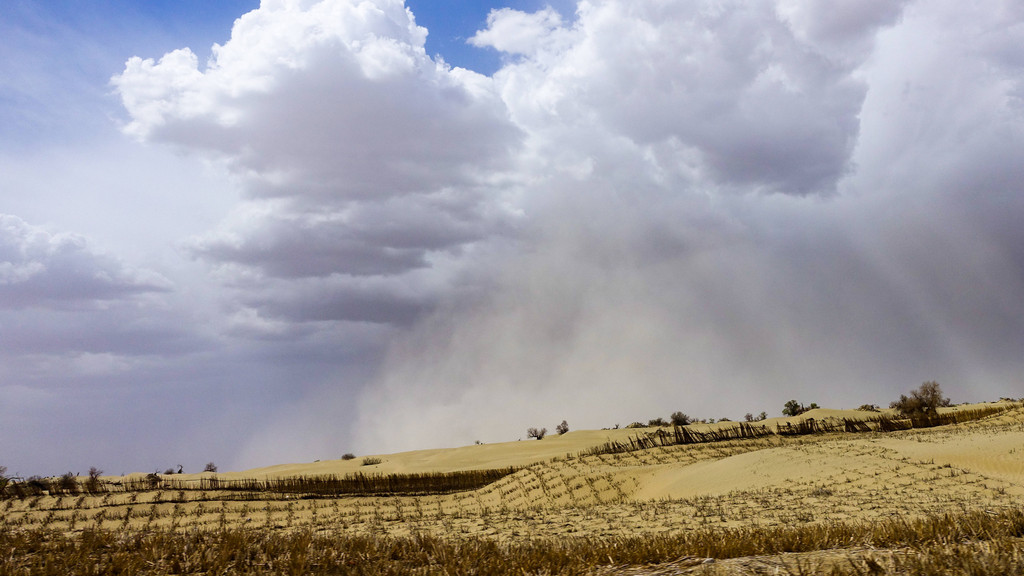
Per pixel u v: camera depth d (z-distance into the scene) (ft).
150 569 34.99
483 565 33.50
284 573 33.40
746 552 34.65
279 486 193.57
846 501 95.66
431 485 204.64
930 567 26.12
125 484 185.57
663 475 168.86
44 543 42.29
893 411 327.26
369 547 39.47
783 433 245.65
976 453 130.62
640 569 31.14
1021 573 25.12
